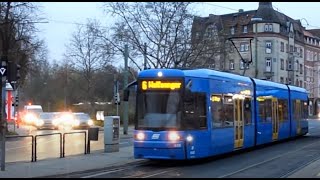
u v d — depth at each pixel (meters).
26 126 58.41
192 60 41.47
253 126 23.19
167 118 16.97
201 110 17.92
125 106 40.41
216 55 43.00
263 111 25.03
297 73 99.81
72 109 78.19
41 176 14.07
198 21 42.06
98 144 29.23
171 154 16.67
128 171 15.64
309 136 36.12
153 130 17.02
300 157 20.12
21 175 14.27
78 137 35.16
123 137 36.47
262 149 24.36
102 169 16.09
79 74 74.31
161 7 40.78
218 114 19.19
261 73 89.44
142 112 17.39
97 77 74.44
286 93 30.02
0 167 16.39
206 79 18.42
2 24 36.44
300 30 102.69
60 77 86.94
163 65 41.19
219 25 47.28
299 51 101.56
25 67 40.22
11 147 26.16
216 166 16.95
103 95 78.44
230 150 20.14
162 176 14.20
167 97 17.16
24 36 38.94
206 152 17.95
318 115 88.88
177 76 17.20
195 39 41.56
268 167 16.55
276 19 91.00
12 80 15.89
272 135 26.41
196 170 15.76
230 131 20.17
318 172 15.12
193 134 17.25
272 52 90.12
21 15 37.47
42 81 87.88
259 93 24.47
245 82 22.55
